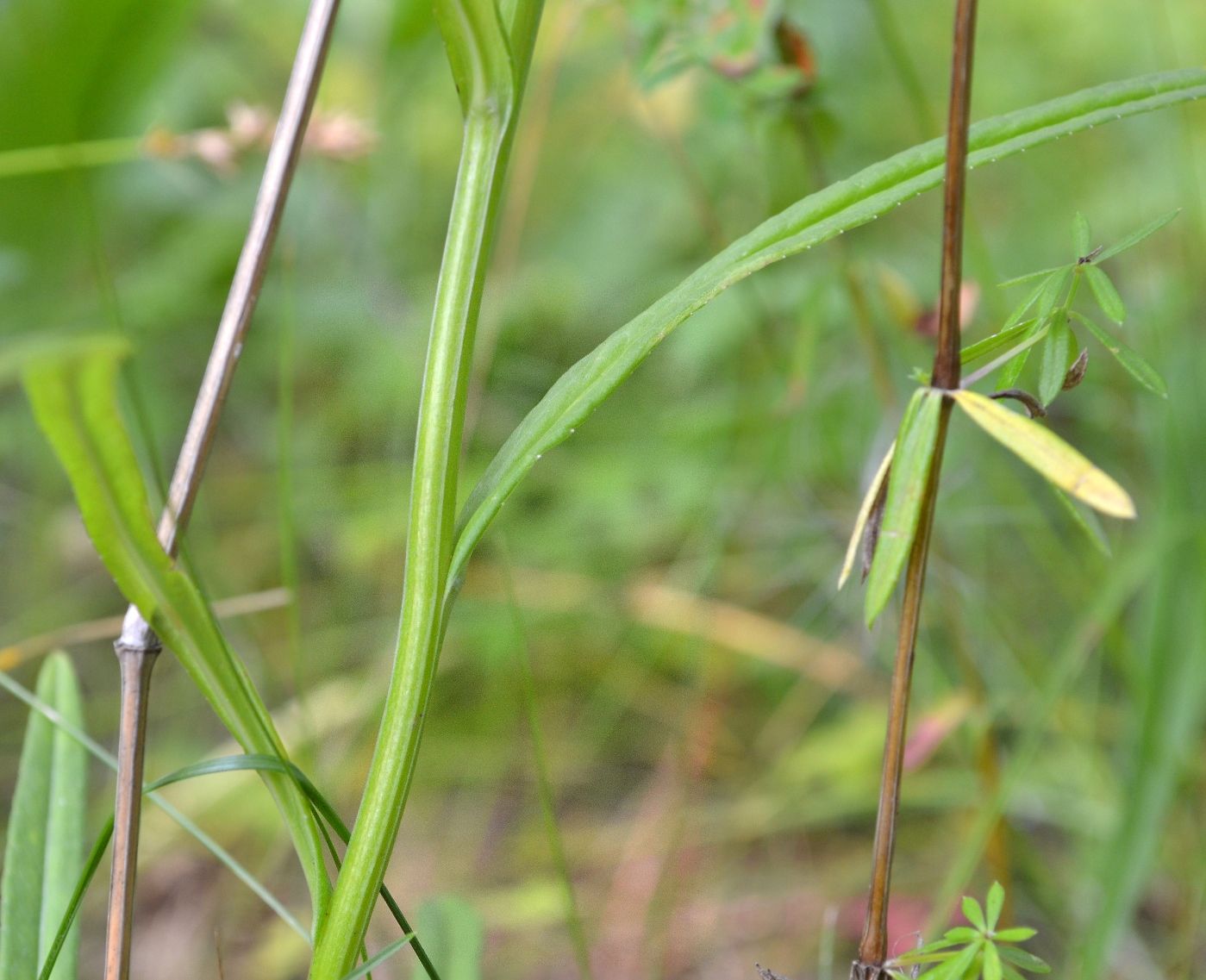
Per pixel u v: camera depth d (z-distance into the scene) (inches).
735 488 32.4
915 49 43.8
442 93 45.1
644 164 42.0
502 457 14.6
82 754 16.9
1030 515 28.8
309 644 31.8
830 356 31.3
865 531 14.2
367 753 28.9
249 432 37.6
